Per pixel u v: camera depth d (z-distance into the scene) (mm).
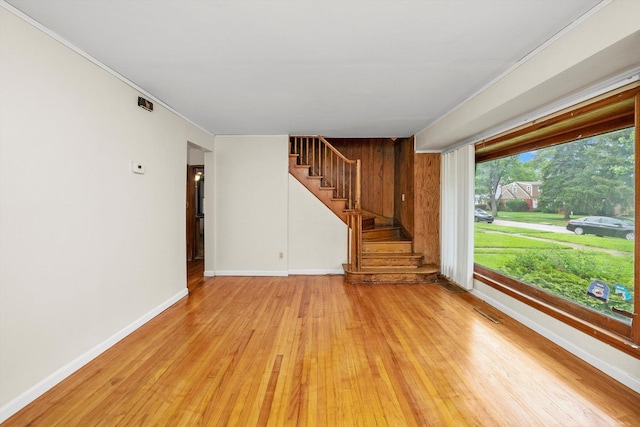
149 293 3303
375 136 5312
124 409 1870
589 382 2146
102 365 2373
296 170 5266
